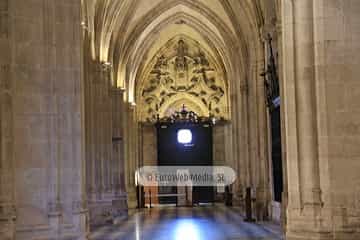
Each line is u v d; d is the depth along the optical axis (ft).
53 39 65.46
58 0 66.44
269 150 112.78
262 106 116.57
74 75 66.59
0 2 59.88
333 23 59.88
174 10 158.20
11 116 59.93
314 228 58.08
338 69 59.72
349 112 59.36
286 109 61.62
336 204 58.59
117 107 142.20
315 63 60.18
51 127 64.44
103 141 118.73
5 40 59.82
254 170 123.44
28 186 62.59
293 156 60.54
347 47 59.77
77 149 66.23
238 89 148.36
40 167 63.31
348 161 58.95
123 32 139.64
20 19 63.31
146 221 115.75
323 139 59.36
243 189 145.79
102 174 117.80
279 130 100.37
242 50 135.54
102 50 122.93
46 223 62.90
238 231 91.97
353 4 59.88
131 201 162.71
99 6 116.37
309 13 60.64
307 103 60.23
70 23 66.80
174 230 95.81
